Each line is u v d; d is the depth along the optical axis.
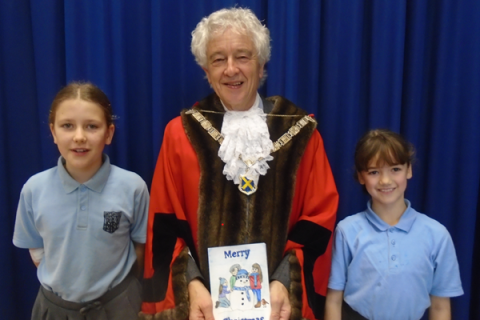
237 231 1.35
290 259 1.36
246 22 1.34
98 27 1.66
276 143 1.42
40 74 1.71
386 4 1.69
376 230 1.49
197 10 1.74
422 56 1.79
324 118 1.81
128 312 1.49
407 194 1.88
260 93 1.80
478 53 1.73
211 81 1.42
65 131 1.36
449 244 1.47
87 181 1.43
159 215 1.46
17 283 1.85
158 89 1.72
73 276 1.41
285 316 1.29
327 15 1.75
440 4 1.74
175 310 1.30
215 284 1.30
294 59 1.70
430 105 1.83
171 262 1.40
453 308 1.85
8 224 1.78
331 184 1.48
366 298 1.46
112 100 1.72
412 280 1.43
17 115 1.78
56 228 1.41
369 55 1.79
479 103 1.75
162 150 1.50
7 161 1.78
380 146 1.43
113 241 1.45
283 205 1.38
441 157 1.81
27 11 1.73
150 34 1.77
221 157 1.39
